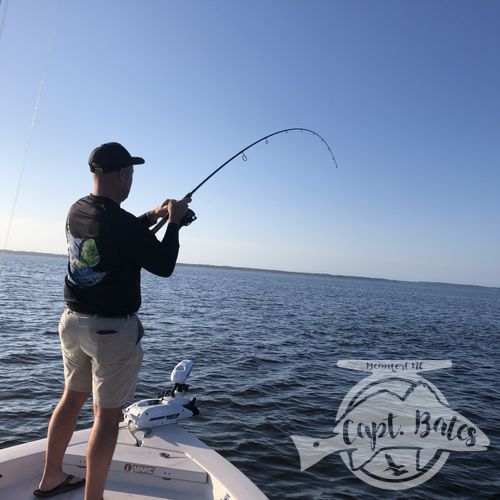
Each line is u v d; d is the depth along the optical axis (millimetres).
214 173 4125
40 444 3029
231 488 2691
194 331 18016
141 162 2750
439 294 109188
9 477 2803
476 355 15906
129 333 2525
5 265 87125
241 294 46562
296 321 23828
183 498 2789
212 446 6938
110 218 2475
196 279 88000
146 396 9203
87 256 2490
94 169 2621
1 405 8180
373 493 5754
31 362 11305
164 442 3217
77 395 2715
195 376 10812
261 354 13984
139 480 2898
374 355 14734
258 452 6793
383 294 76500
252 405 8883
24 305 23500
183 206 2730
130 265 2521
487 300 88500
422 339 19453
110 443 2490
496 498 5766
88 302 2488
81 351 2598
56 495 2709
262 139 5172
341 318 26953
